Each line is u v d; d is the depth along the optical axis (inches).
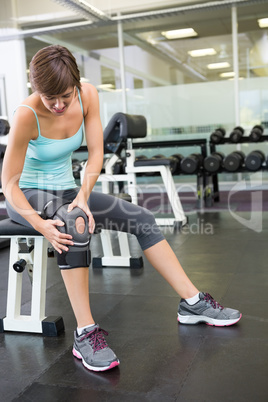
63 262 51.1
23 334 62.1
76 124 53.8
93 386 47.0
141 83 245.4
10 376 50.3
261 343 54.6
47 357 54.7
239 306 67.6
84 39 248.7
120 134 110.7
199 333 58.7
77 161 172.6
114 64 247.1
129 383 47.0
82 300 52.3
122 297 75.4
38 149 53.3
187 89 239.0
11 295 63.4
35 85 44.5
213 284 79.2
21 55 250.7
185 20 231.8
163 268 60.0
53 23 239.3
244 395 43.4
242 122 233.0
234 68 230.1
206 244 111.7
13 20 239.8
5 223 60.7
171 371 49.0
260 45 225.0
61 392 46.3
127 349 55.2
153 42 240.2
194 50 235.0
